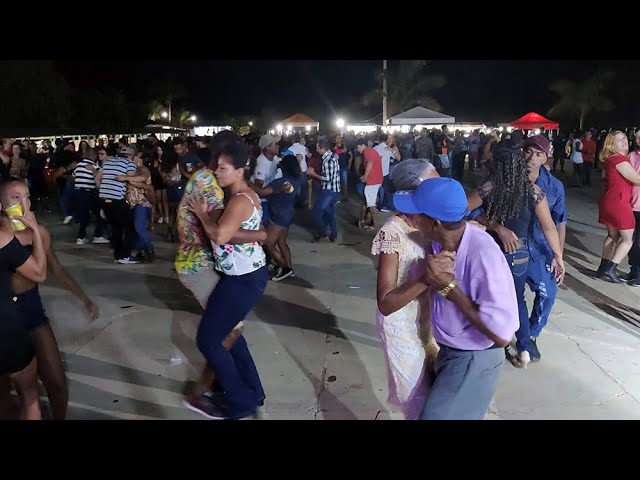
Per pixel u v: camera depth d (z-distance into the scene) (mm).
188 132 44062
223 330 3971
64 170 12836
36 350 3639
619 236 7508
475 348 2727
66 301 6914
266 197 7496
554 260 4758
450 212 2594
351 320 6211
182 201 4000
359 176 11602
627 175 7137
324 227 10234
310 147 17281
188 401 4199
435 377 2943
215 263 3996
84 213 10516
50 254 3812
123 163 8680
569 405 4344
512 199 4320
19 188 3420
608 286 7387
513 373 4879
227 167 3873
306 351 5387
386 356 3232
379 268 2984
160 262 8930
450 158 19328
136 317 6348
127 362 5160
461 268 2662
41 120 31266
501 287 2590
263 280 4035
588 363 5074
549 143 4699
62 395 3768
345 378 4828
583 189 18031
